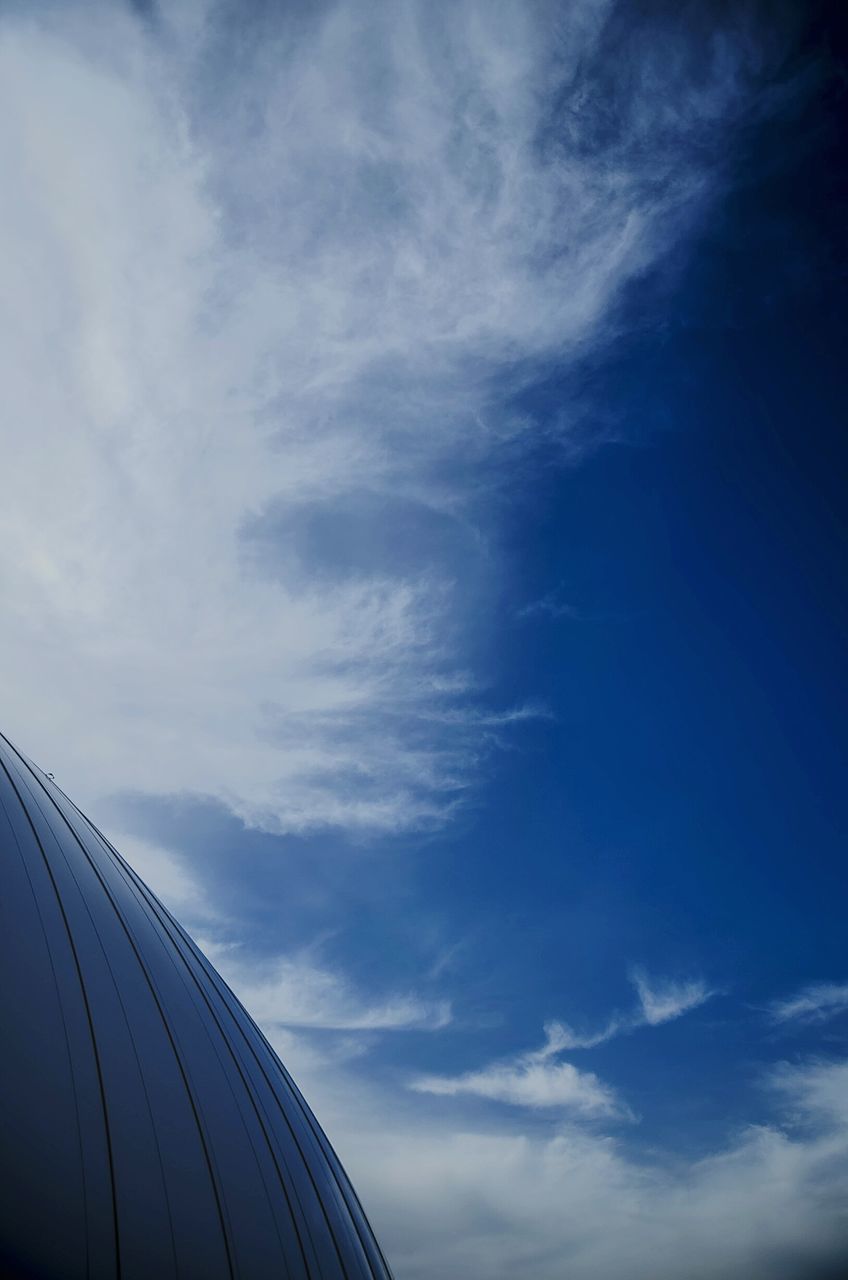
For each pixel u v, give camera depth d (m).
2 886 16.73
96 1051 15.14
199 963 23.55
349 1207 22.14
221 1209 15.47
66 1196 12.39
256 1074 21.30
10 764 22.56
